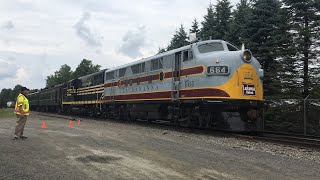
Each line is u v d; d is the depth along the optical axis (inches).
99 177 289.6
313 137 641.0
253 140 541.3
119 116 1042.1
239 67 599.5
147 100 832.3
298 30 891.4
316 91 876.6
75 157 374.9
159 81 778.8
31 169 316.2
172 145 476.4
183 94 686.5
